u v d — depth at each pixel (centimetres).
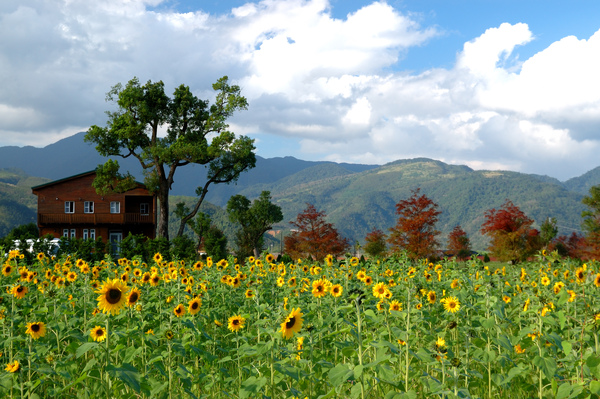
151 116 4150
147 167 4381
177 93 4431
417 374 555
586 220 2905
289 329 534
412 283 929
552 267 1239
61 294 860
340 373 448
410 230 3033
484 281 909
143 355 579
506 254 3269
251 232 4931
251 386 498
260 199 4997
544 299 633
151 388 511
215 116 4347
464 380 563
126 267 1322
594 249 2766
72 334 550
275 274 1198
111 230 4762
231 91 4400
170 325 613
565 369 554
